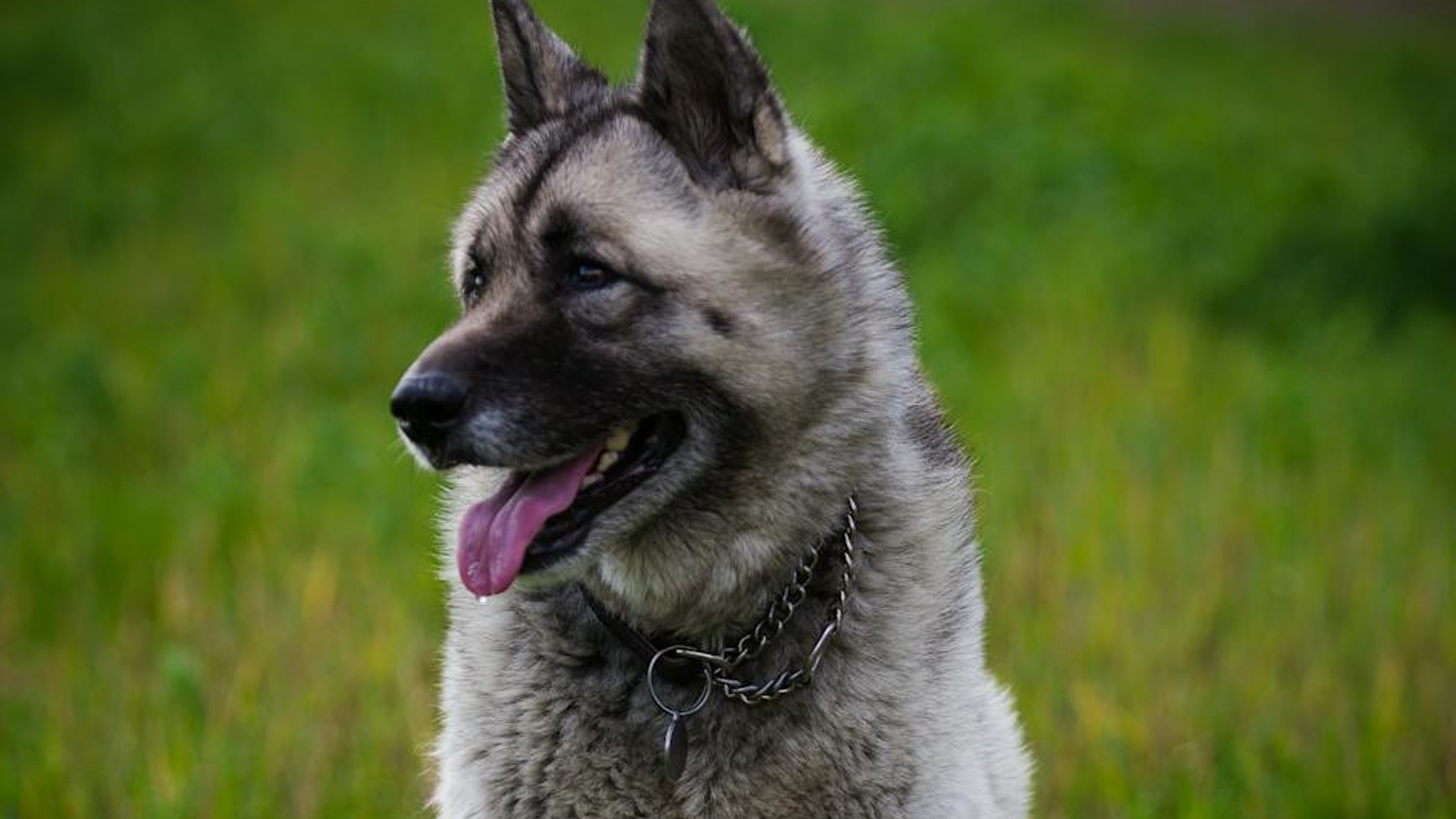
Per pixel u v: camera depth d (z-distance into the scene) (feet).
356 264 53.06
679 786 18.03
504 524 17.79
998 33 86.53
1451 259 55.52
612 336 17.80
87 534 34.58
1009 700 21.83
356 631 29.91
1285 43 102.89
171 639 30.37
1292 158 68.49
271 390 44.55
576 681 18.28
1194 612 30.50
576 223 17.89
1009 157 58.70
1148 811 24.32
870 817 18.08
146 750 25.93
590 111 19.19
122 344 49.44
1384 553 33.99
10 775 25.50
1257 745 27.09
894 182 55.47
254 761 25.48
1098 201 56.49
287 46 84.33
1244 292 51.49
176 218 62.34
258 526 34.65
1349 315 50.93
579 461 18.04
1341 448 39.75
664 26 18.17
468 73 78.69
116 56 83.46
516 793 18.49
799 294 18.06
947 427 20.75
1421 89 89.86
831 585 18.39
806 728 18.02
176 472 39.47
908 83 70.49
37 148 70.13
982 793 18.78
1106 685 28.45
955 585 19.10
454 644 19.34
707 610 18.34
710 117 18.42
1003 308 47.29
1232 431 39.50
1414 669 29.71
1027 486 35.83
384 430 40.70
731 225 17.99
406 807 25.04
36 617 31.99
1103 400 40.93
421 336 47.83
